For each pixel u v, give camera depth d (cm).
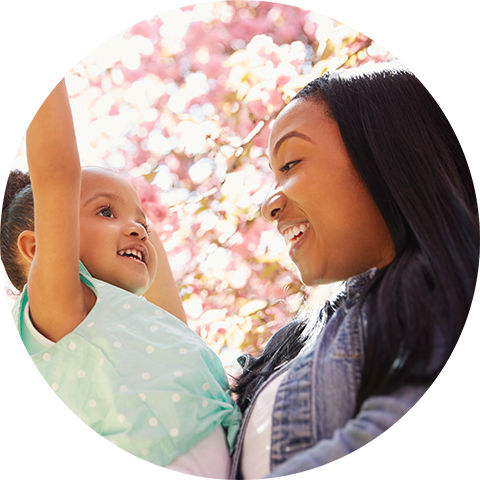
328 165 98
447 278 78
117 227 122
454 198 89
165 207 256
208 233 291
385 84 102
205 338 250
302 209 100
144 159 338
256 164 282
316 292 128
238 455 90
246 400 106
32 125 95
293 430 78
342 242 97
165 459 87
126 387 92
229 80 261
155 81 367
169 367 97
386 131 95
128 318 103
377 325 78
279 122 108
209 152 283
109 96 359
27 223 130
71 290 99
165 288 150
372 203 96
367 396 74
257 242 286
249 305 244
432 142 96
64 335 100
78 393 94
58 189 95
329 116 103
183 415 90
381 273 89
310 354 87
